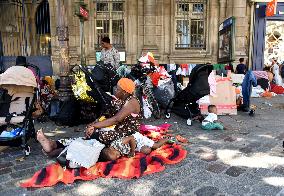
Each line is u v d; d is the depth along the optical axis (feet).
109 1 44.62
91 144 12.40
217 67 39.60
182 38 46.21
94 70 18.85
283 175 11.62
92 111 20.25
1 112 15.92
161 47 45.29
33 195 10.18
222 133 17.92
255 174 11.74
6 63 33.45
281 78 45.01
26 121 14.37
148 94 22.30
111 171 11.75
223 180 11.23
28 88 16.40
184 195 10.10
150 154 13.53
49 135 17.76
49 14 47.62
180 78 39.17
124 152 12.87
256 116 23.21
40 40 53.83
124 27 44.93
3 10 51.24
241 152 14.33
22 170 12.42
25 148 13.98
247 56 49.37
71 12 43.68
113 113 14.03
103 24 45.29
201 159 13.39
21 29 52.26
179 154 13.65
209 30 45.50
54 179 11.12
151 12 43.86
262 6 48.06
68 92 21.40
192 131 18.49
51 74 33.55
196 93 20.07
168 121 21.39
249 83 24.23
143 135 15.33
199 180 11.23
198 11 45.83
